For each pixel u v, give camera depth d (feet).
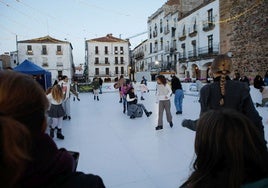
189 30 105.40
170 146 17.29
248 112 7.57
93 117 30.81
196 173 3.58
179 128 22.66
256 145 3.29
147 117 29.30
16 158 2.55
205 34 95.20
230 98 7.64
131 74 151.43
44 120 3.14
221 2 86.12
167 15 124.77
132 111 28.99
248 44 80.23
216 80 8.16
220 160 3.30
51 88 20.39
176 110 32.96
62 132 22.70
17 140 2.61
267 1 74.59
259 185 3.16
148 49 155.02
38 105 3.01
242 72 82.17
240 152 3.18
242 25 81.30
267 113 28.99
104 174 12.95
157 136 20.10
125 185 11.64
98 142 19.01
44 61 159.84
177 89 30.99
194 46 103.09
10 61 161.38
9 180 2.56
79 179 3.09
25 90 2.91
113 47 193.26
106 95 66.28
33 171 2.71
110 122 27.04
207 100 8.09
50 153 2.97
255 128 3.42
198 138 3.55
